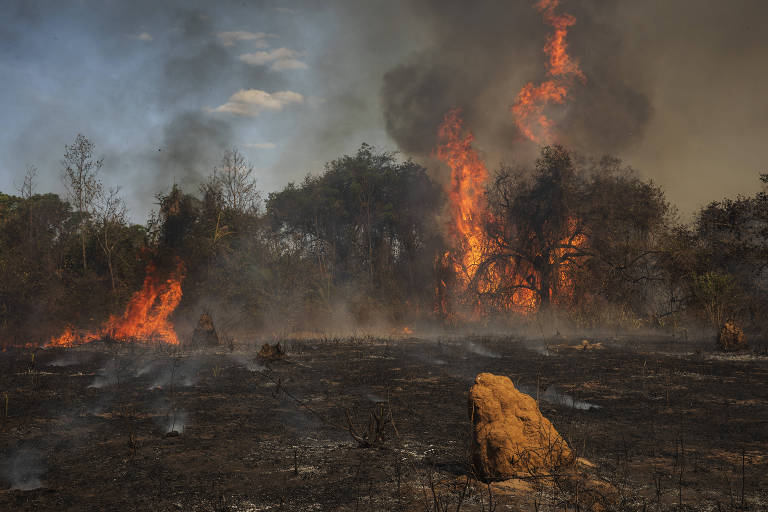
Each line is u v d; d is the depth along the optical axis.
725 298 31.19
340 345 24.92
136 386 13.81
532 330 33.91
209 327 24.56
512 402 6.56
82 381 14.65
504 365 17.69
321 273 40.59
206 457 7.54
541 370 16.36
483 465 6.32
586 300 36.25
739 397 12.08
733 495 5.89
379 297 39.28
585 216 36.97
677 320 32.78
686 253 33.47
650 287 36.16
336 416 10.16
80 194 36.25
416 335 31.77
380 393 12.72
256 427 9.36
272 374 15.81
